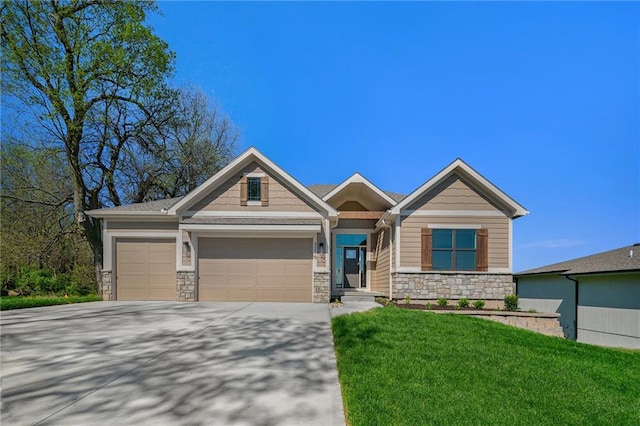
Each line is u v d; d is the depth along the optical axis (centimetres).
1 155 1750
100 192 2206
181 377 507
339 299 1476
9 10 1513
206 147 2597
